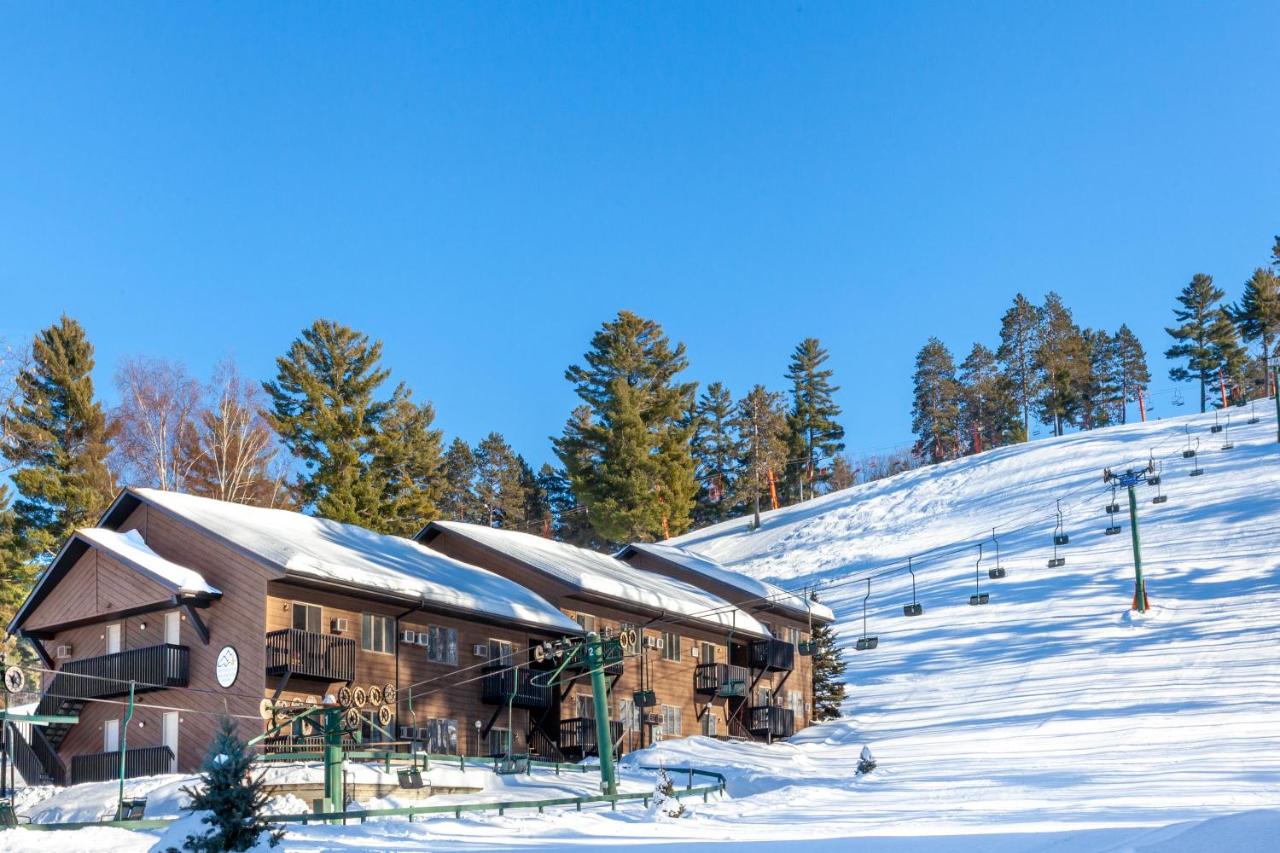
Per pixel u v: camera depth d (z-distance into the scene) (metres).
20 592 52.81
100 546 33.75
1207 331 123.88
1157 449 90.25
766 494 118.25
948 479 96.81
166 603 32.62
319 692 32.56
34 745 34.31
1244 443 86.62
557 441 81.25
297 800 24.94
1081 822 21.17
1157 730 37.53
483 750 37.44
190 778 28.23
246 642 31.73
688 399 83.50
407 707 34.84
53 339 56.53
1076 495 82.50
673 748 39.81
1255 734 35.06
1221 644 48.78
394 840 21.55
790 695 50.78
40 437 54.31
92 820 26.20
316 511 59.91
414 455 71.69
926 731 44.19
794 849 19.05
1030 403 125.75
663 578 52.69
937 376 133.25
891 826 22.47
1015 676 50.12
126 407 57.28
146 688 32.69
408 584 34.41
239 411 58.62
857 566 79.69
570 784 31.45
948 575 70.69
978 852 17.11
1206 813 21.89
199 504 35.78
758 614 52.59
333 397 61.06
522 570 42.97
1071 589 61.62
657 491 79.38
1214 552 62.94
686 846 20.27
